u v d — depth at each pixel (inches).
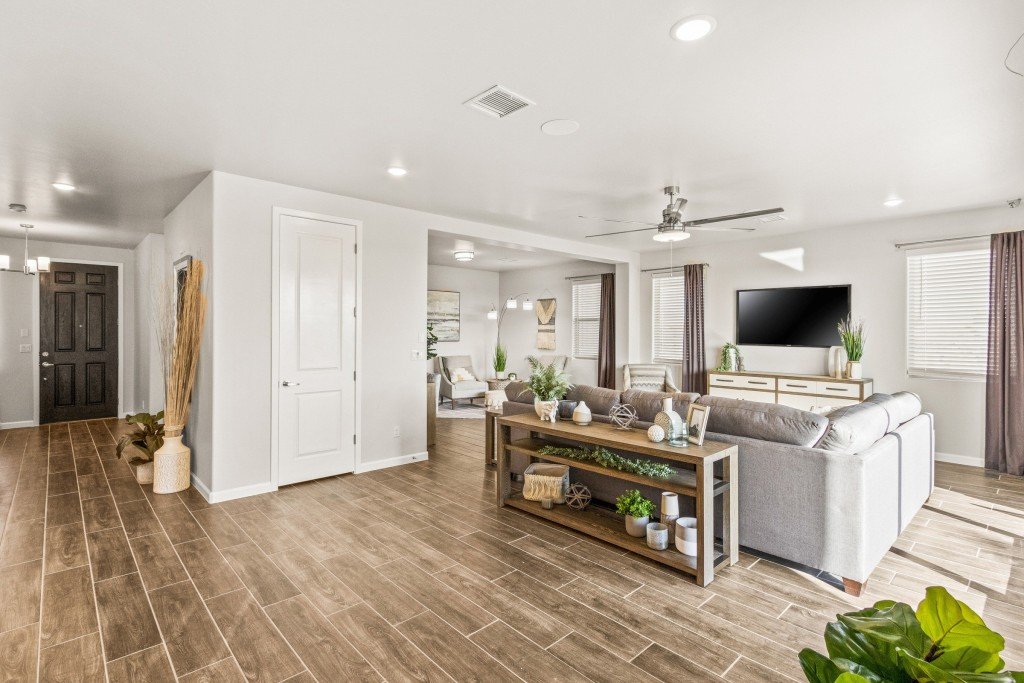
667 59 85.9
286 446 161.9
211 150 129.9
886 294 212.7
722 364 253.8
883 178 152.5
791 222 215.6
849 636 33.0
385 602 94.2
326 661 77.4
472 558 112.5
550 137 121.1
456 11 72.7
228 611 90.9
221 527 128.6
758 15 73.1
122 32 78.4
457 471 181.9
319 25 76.5
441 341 372.8
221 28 77.4
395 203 184.1
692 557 107.5
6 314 250.8
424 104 103.7
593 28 76.9
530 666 76.5
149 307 244.4
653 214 200.7
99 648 80.1
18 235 245.3
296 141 123.5
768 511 109.4
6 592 96.8
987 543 122.5
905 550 118.7
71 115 108.5
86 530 126.4
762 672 75.4
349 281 175.5
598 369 322.7
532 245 239.6
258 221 154.6
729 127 115.0
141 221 213.2
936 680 27.8
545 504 135.0
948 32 77.3
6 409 251.4
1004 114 107.1
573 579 103.4
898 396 144.3
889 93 98.0
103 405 278.2
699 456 100.3
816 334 230.5
